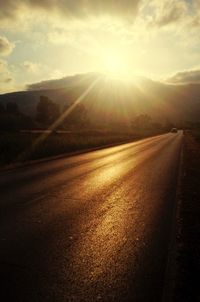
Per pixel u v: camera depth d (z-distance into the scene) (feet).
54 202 28.55
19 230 20.34
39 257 16.19
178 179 42.37
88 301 12.10
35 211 25.17
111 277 14.17
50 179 41.65
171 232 20.67
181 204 28.43
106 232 20.53
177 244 18.44
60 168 53.47
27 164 59.11
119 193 33.30
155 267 15.30
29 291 12.73
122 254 16.89
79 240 18.89
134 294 12.70
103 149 102.99
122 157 74.49
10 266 15.05
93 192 33.68
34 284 13.32
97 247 17.83
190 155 77.71
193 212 25.68
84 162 63.36
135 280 13.92
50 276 14.10
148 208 27.04
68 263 15.55
